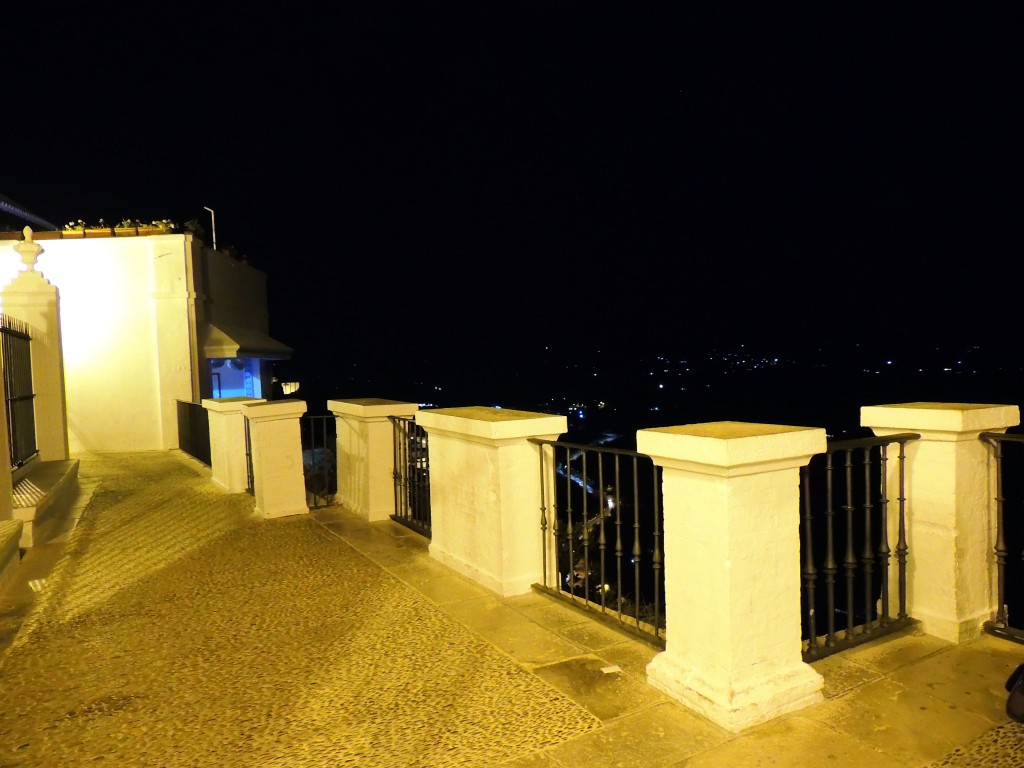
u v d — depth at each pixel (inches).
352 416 322.7
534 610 190.1
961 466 155.2
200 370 641.0
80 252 604.7
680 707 133.4
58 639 180.1
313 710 137.8
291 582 221.6
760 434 127.0
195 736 129.6
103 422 608.1
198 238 653.9
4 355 316.2
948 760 112.7
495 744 122.4
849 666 146.6
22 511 277.1
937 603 159.6
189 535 288.7
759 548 128.9
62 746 127.4
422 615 188.4
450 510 232.2
